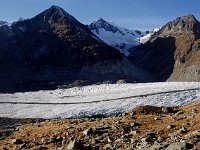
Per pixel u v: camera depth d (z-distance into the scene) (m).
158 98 176.00
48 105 198.12
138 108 34.19
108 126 26.80
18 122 157.12
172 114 30.48
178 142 17.53
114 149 20.81
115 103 179.75
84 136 25.27
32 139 27.36
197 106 31.80
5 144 27.05
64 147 22.84
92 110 173.50
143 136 22.41
